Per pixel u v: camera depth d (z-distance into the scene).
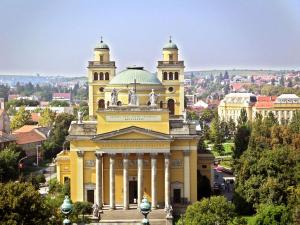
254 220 138.62
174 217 156.00
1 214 105.19
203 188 175.12
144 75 186.38
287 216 134.50
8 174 192.88
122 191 165.00
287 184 150.38
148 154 163.75
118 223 149.75
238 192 157.50
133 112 162.38
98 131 162.50
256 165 157.25
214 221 124.38
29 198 108.56
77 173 165.50
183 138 164.00
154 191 161.12
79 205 151.50
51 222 112.00
